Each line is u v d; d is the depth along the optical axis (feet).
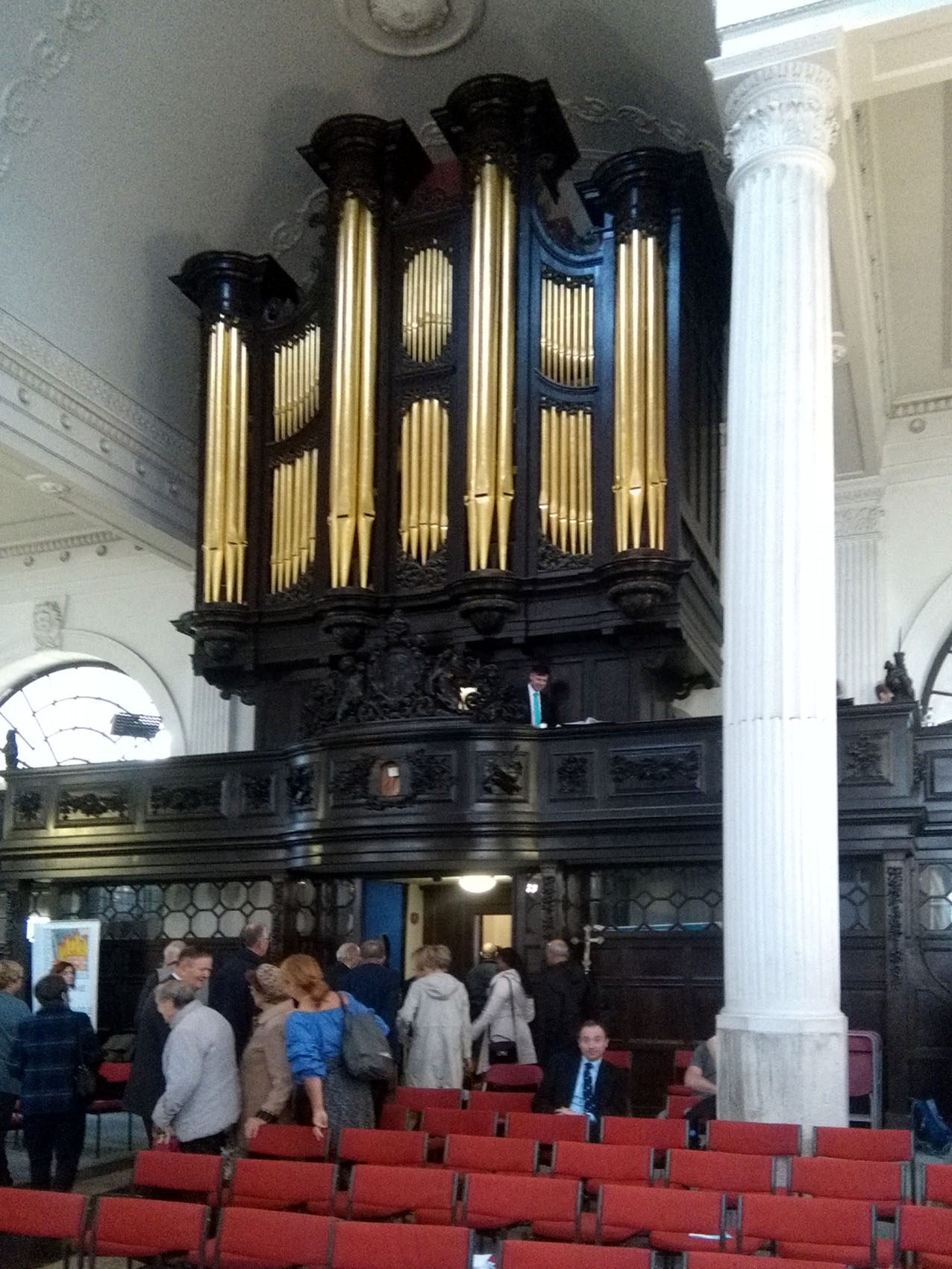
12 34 37.37
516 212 41.60
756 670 25.58
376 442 41.68
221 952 45.11
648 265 39.32
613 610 37.88
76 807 44.37
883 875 33.58
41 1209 17.88
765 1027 23.84
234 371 45.09
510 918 49.52
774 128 27.58
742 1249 18.02
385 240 43.32
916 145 36.58
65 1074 26.03
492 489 38.99
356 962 30.37
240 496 44.19
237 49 42.11
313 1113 21.07
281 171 47.42
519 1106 25.54
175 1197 20.68
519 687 39.78
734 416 27.09
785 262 26.96
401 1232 16.51
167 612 58.70
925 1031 33.58
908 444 49.49
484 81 41.22
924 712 47.29
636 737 35.24
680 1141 22.15
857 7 26.94
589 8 39.96
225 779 41.93
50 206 41.78
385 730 36.45
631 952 36.17
